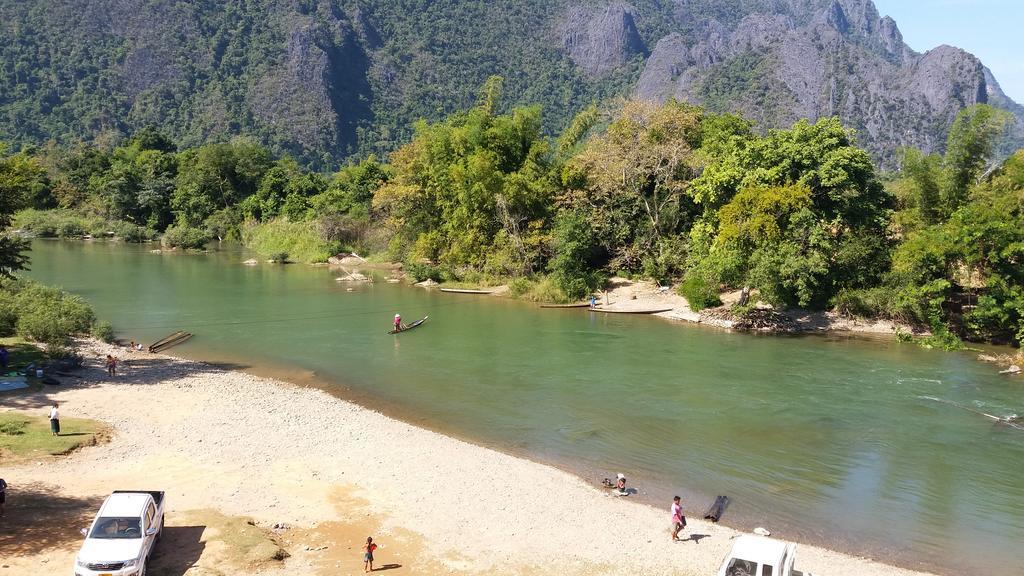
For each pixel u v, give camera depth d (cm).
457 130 10719
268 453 3644
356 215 13325
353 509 3083
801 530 3000
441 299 8525
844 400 4653
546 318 7369
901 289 6588
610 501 3234
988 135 7000
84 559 2292
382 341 6303
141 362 5388
